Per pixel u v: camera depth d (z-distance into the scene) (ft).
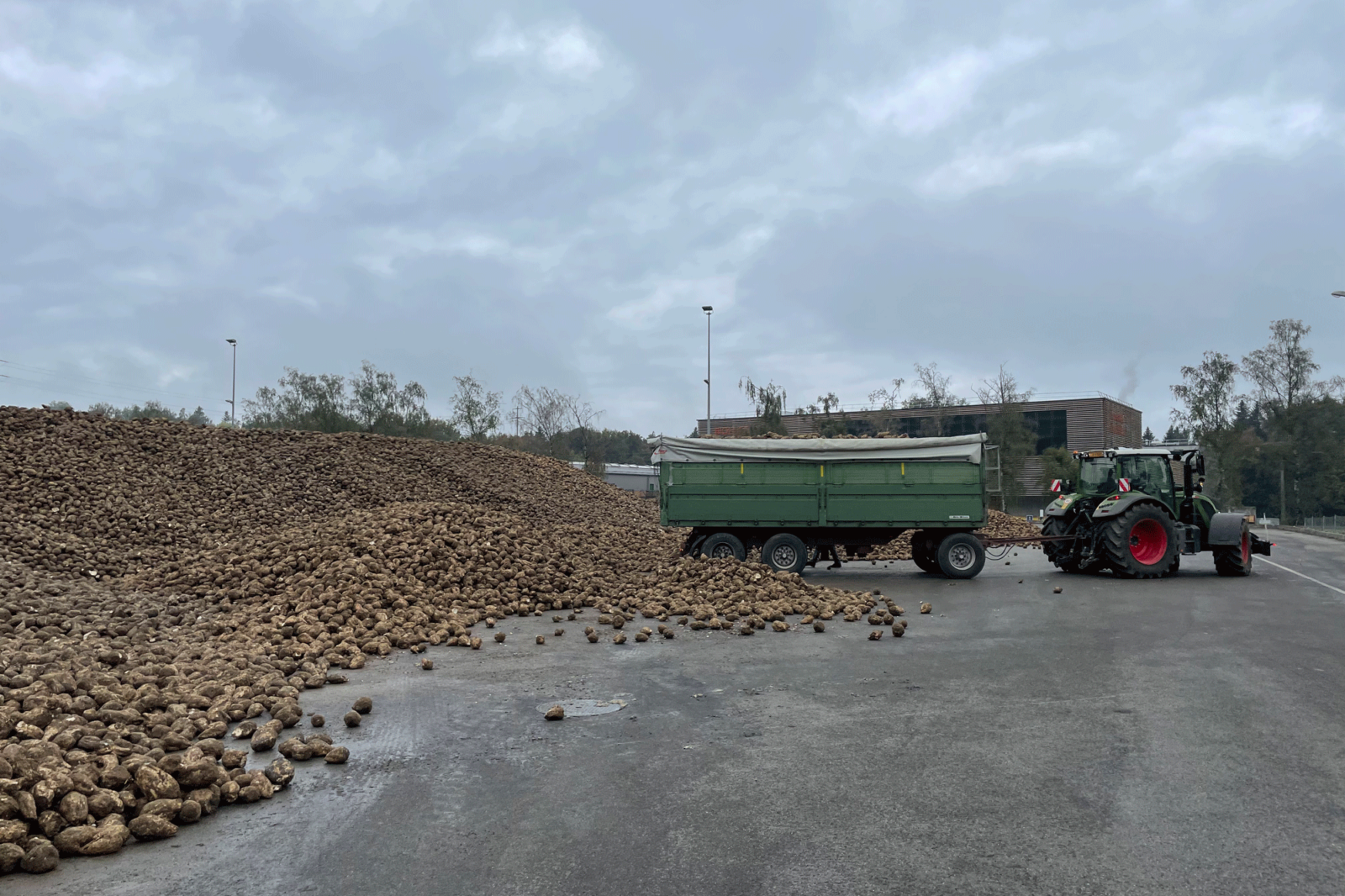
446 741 18.08
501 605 36.47
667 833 13.03
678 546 62.59
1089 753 16.75
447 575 37.35
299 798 14.82
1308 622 33.47
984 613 36.70
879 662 26.07
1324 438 177.27
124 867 12.10
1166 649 27.78
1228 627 32.24
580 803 14.39
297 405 123.75
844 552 57.77
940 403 154.40
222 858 12.38
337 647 27.14
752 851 12.33
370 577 34.24
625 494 96.68
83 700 17.90
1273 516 195.00
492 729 19.04
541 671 25.25
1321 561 67.36
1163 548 51.49
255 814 14.11
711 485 51.52
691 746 17.57
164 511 54.29
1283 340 182.09
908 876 11.46
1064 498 56.95
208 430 76.13
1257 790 14.60
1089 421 188.96
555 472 94.58
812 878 11.43
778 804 14.17
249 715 19.49
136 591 36.42
